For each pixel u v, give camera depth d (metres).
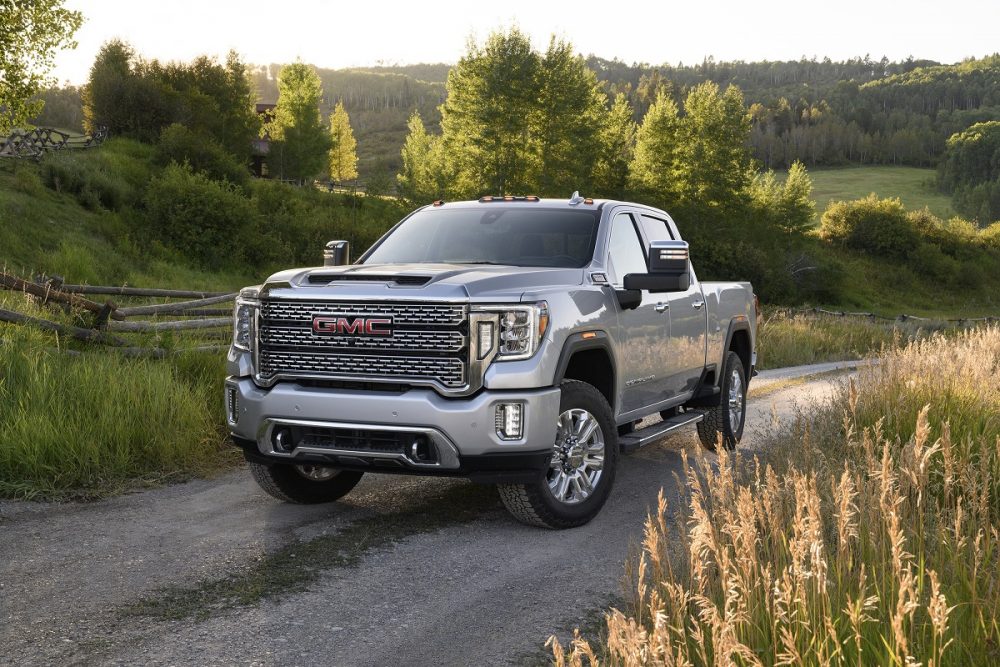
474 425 4.69
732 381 8.31
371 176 78.25
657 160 85.44
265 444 5.09
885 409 6.88
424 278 4.91
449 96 71.94
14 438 6.05
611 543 5.00
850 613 2.70
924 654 2.77
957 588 3.29
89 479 5.99
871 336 26.22
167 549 4.70
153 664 3.31
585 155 70.88
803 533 2.86
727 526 3.27
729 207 83.44
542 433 4.84
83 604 3.90
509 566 4.57
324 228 52.38
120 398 6.84
